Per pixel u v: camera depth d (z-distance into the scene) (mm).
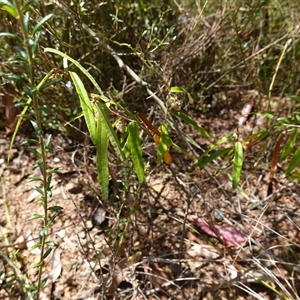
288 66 631
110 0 535
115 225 451
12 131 589
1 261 453
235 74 648
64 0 493
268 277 446
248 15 556
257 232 492
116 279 438
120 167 500
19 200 521
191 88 612
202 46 572
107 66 587
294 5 638
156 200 520
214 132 616
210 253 470
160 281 445
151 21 603
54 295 433
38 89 266
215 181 541
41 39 521
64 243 475
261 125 616
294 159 413
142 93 544
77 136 572
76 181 534
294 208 519
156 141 380
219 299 434
